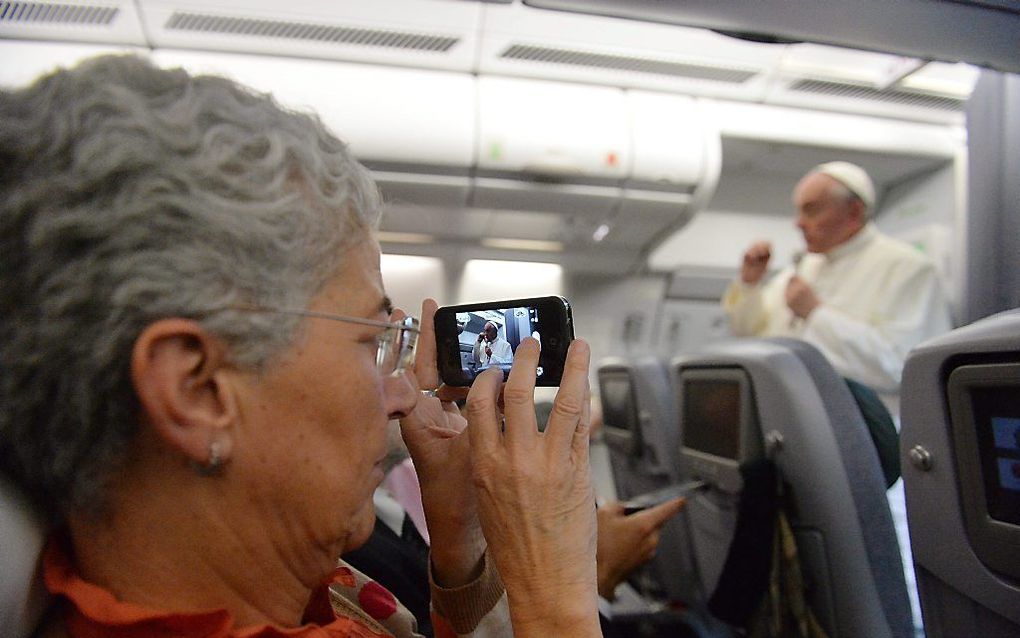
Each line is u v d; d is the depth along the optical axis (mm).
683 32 2477
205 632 508
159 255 456
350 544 632
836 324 2697
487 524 641
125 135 454
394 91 2549
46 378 472
